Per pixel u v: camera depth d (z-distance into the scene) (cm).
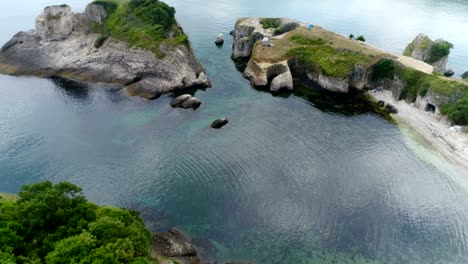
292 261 4997
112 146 7325
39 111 8688
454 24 15138
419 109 8681
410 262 5025
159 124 8100
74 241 3488
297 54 10269
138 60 10212
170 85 9469
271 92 9556
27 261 3322
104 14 11631
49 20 11444
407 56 10812
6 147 7288
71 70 10562
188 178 6444
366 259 5050
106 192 6131
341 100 9219
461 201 6034
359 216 5694
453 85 8219
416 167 6781
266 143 7394
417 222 5616
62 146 7331
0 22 15038
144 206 5869
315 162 6831
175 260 4759
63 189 4134
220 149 7194
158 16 11050
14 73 10669
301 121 8238
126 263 3475
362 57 9775
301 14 16425
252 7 17212
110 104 9025
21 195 4019
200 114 8481
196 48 12200
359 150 7231
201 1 17900
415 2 18550
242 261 4969
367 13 16688
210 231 5441
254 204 5881
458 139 7500
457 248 5231
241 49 11375
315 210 5775
